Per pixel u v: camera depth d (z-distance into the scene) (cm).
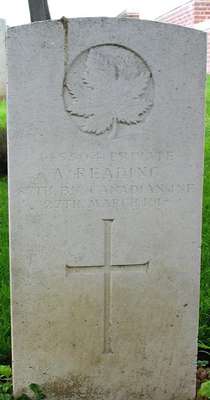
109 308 176
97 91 167
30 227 170
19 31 162
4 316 209
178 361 180
